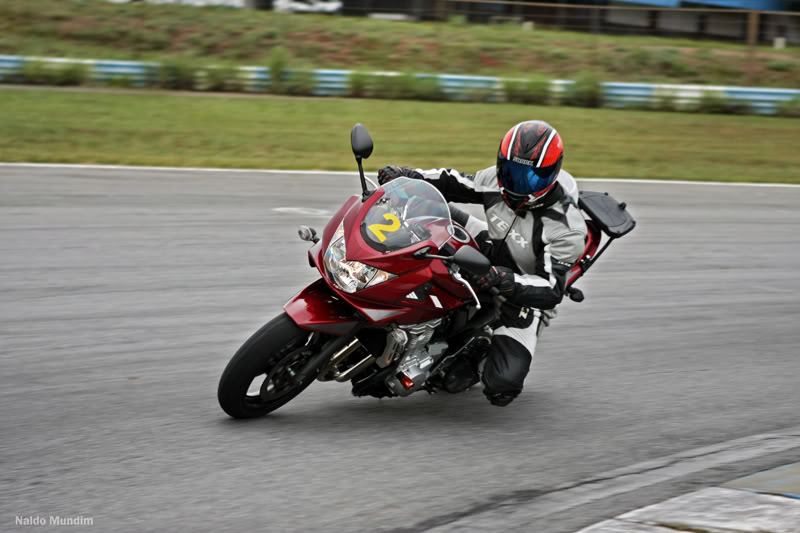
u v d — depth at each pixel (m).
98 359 17.83
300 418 15.52
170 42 77.31
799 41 82.62
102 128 45.97
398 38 80.62
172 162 39.09
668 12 82.94
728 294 24.94
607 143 50.69
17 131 43.69
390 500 12.52
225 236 27.66
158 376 17.09
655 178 42.06
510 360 15.52
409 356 15.12
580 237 15.09
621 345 20.52
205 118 50.59
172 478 12.91
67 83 60.16
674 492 12.91
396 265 13.94
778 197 39.19
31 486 12.50
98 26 78.06
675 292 24.86
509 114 58.28
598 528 11.29
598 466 14.08
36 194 31.73
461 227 15.37
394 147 45.28
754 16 81.12
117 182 34.44
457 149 45.72
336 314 14.24
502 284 14.48
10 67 59.12
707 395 17.69
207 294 22.31
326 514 12.00
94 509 11.91
